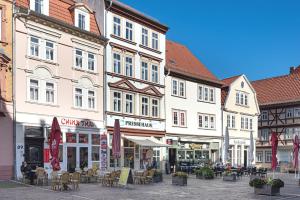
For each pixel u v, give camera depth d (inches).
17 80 1163.9
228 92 2078.0
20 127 1160.2
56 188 924.6
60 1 1341.0
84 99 1368.1
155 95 1654.8
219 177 1456.7
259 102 2642.7
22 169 1070.4
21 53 1179.3
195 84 1881.2
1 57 1103.6
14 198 758.5
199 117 1889.8
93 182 1119.0
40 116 1217.4
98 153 1398.9
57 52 1285.7
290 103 2485.2
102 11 1464.1
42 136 1217.4
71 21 1353.3
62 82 1296.8
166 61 1791.3
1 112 1091.3
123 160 1491.1
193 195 868.6
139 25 1609.3
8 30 1149.7
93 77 1403.8
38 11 1248.8
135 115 1551.4
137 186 1040.2
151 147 1605.6
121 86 1502.2
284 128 2511.1
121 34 1525.6
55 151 946.1
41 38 1240.8
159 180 1176.2
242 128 2174.0
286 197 868.0
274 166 1184.2
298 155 1539.1
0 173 1103.6
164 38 1738.4
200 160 1835.6
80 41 1363.2
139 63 1596.9
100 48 1438.2
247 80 2239.2
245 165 2009.1
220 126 2014.0
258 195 888.3
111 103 1461.6
